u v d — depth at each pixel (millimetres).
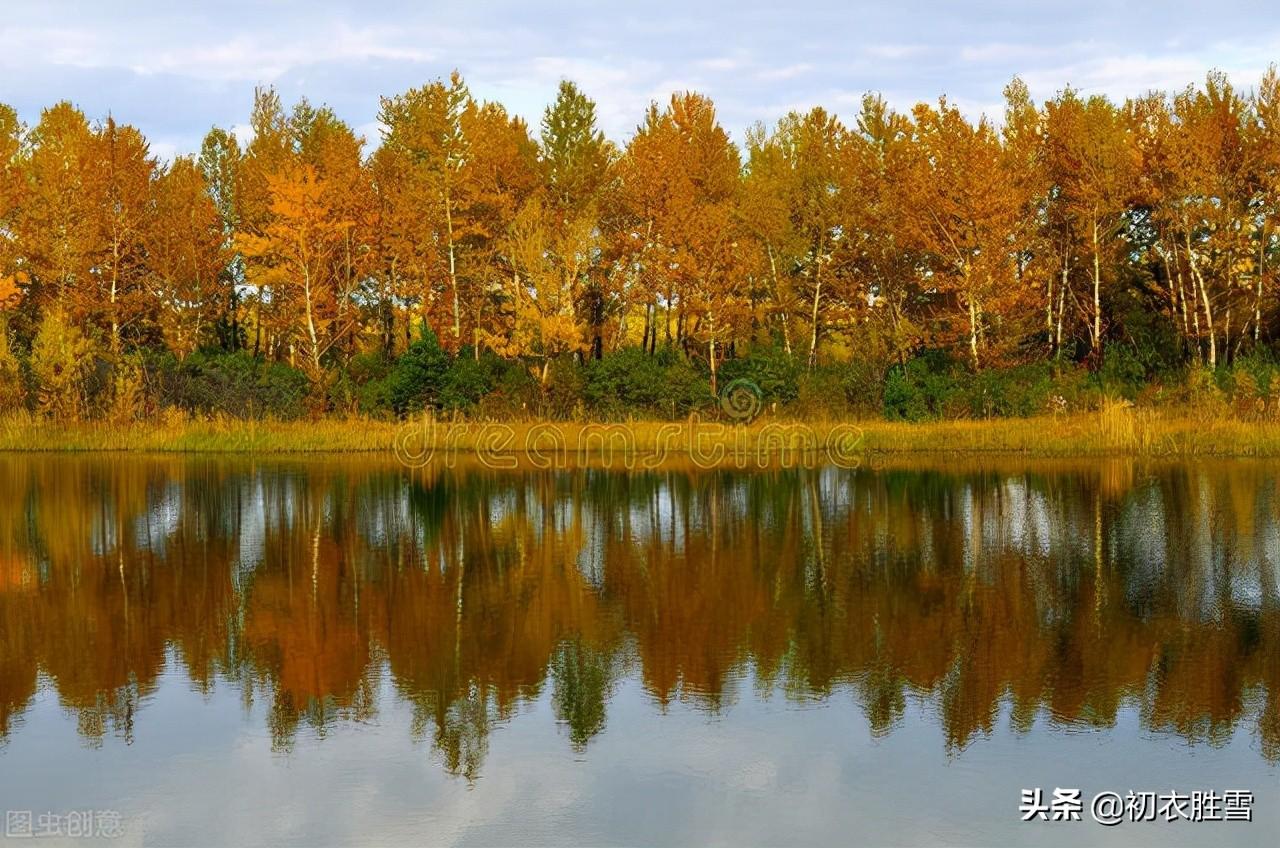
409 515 17844
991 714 8086
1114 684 8711
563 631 10344
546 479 23375
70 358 32875
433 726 7918
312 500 19641
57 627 10555
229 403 33750
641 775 7055
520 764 7230
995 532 15781
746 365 37438
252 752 7445
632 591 12016
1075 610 11031
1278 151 34438
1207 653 9531
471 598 11711
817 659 9422
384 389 34844
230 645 9938
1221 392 31000
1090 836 6250
